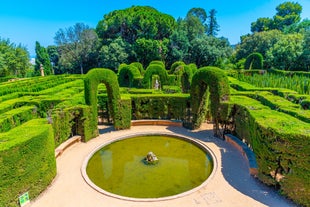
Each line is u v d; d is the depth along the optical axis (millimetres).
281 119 7598
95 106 11984
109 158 9945
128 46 46250
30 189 6648
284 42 38688
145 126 14336
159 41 45969
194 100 12945
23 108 12367
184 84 22141
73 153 10125
